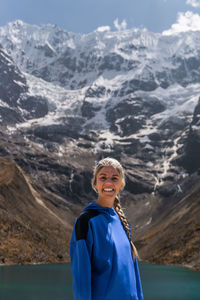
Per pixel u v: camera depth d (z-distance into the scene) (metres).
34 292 33.91
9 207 122.50
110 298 3.47
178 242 116.81
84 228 3.64
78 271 3.47
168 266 94.31
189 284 45.41
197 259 95.00
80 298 3.38
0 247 85.44
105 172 3.90
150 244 149.50
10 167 163.75
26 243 93.38
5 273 55.88
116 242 3.71
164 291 37.88
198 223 121.31
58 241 114.19
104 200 3.90
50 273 57.44
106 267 3.57
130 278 3.65
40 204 167.25
